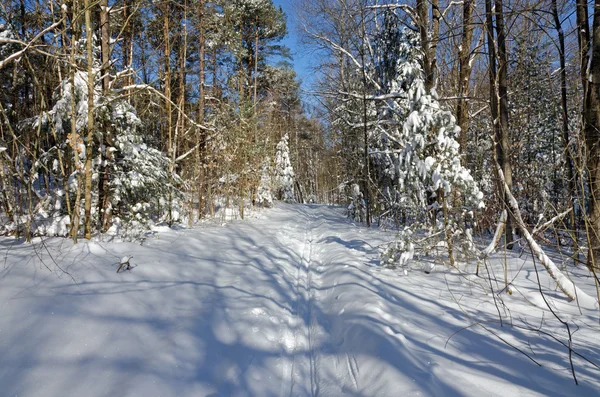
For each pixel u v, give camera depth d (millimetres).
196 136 10031
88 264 4133
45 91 6270
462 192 4789
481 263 5004
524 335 2904
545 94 8984
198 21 9773
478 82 8164
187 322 3270
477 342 2797
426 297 3922
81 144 5258
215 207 13203
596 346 2668
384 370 2367
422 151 4973
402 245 4961
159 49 9266
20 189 5422
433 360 2484
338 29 11500
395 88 9469
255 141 13875
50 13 5785
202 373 2613
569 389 2115
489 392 2090
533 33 7352
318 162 38688
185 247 5910
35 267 3787
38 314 2824
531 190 8656
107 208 6289
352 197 14484
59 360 2381
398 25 10578
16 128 5996
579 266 4836
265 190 16781
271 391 2617
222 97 12047
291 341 3512
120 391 2168
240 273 5098
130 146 6531
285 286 5055
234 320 3613
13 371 2205
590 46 4684
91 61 5031
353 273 4844
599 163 4316
